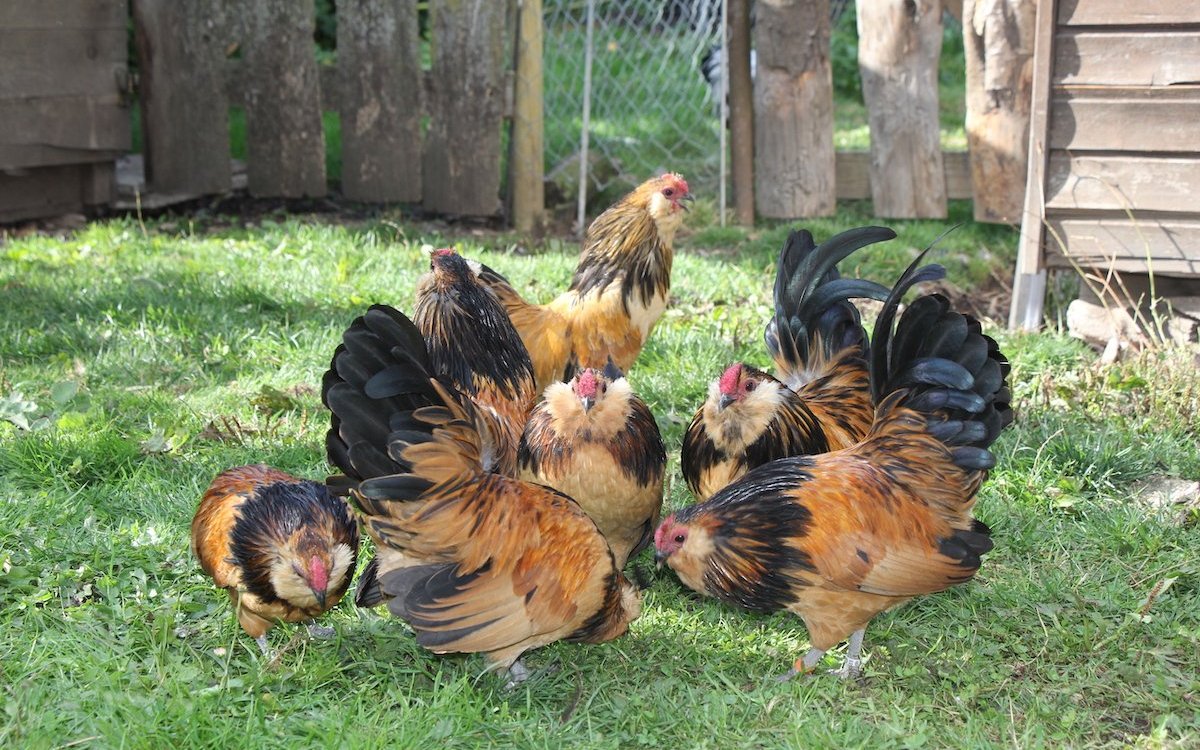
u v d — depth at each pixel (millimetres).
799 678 3625
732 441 3709
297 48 5164
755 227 5152
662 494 3832
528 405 3871
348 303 4570
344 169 5238
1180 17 4367
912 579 3580
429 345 3828
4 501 3816
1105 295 4555
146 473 3928
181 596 3684
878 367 3688
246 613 3588
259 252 4824
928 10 4926
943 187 5020
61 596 3674
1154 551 3836
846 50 6570
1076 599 3740
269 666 3596
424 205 5230
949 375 3627
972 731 3533
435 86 5137
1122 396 4215
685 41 5957
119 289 4551
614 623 3619
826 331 3914
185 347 4344
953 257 4887
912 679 3629
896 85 4977
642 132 5652
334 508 3609
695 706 3561
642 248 4020
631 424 3703
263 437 4055
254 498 3598
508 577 3529
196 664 3584
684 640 3693
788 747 3494
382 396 3518
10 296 4508
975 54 4895
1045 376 4227
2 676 3539
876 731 3527
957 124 5934
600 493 3686
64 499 3854
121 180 5348
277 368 4312
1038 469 3992
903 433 3648
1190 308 4516
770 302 4617
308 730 3480
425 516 3508
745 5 5055
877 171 5043
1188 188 4422
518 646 3551
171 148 5238
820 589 3578
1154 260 4477
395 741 3479
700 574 3607
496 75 5098
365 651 3646
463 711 3529
